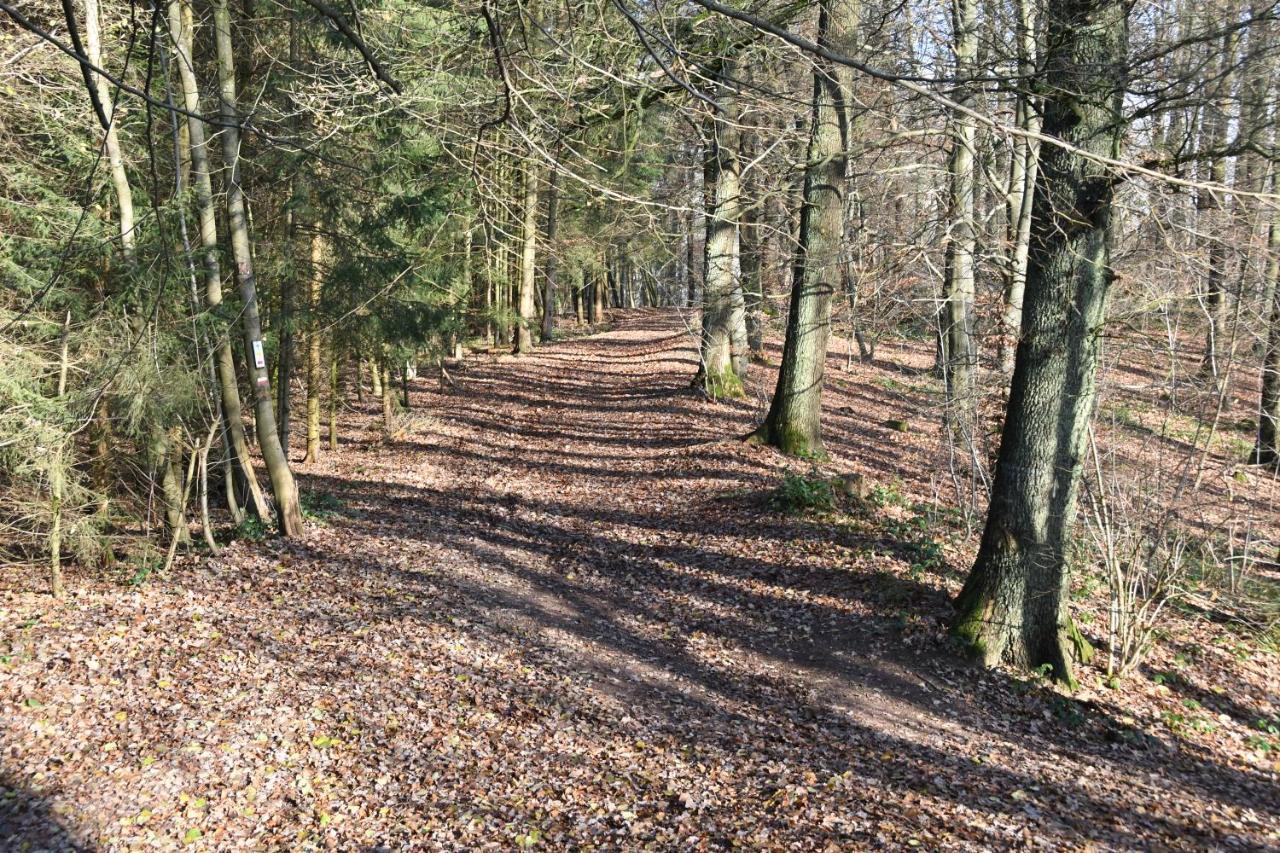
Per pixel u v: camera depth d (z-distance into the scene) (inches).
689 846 228.1
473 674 320.8
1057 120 294.7
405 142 445.4
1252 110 230.7
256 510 477.1
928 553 400.8
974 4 403.2
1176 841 240.2
